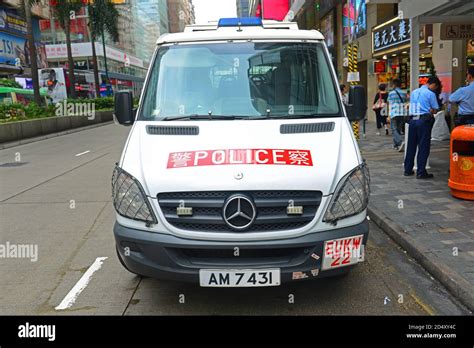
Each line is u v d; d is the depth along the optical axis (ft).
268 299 13.38
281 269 11.20
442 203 21.08
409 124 26.71
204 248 11.07
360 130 53.52
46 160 44.06
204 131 13.12
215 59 15.37
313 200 11.27
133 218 11.74
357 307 12.84
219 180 11.18
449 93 39.50
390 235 18.31
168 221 11.37
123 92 15.97
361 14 64.44
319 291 13.82
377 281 14.47
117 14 130.41
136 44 230.07
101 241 19.19
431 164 30.25
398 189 24.11
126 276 15.44
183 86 15.02
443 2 23.82
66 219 22.62
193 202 11.20
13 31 120.57
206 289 14.14
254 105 14.39
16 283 15.20
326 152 12.13
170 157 12.11
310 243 11.14
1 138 58.90
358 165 12.12
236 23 16.97
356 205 11.71
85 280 15.24
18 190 29.89
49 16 142.00
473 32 30.81
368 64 63.21
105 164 39.73
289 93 14.69
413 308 12.73
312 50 15.61
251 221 11.03
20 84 106.83
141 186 11.66
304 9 80.07
